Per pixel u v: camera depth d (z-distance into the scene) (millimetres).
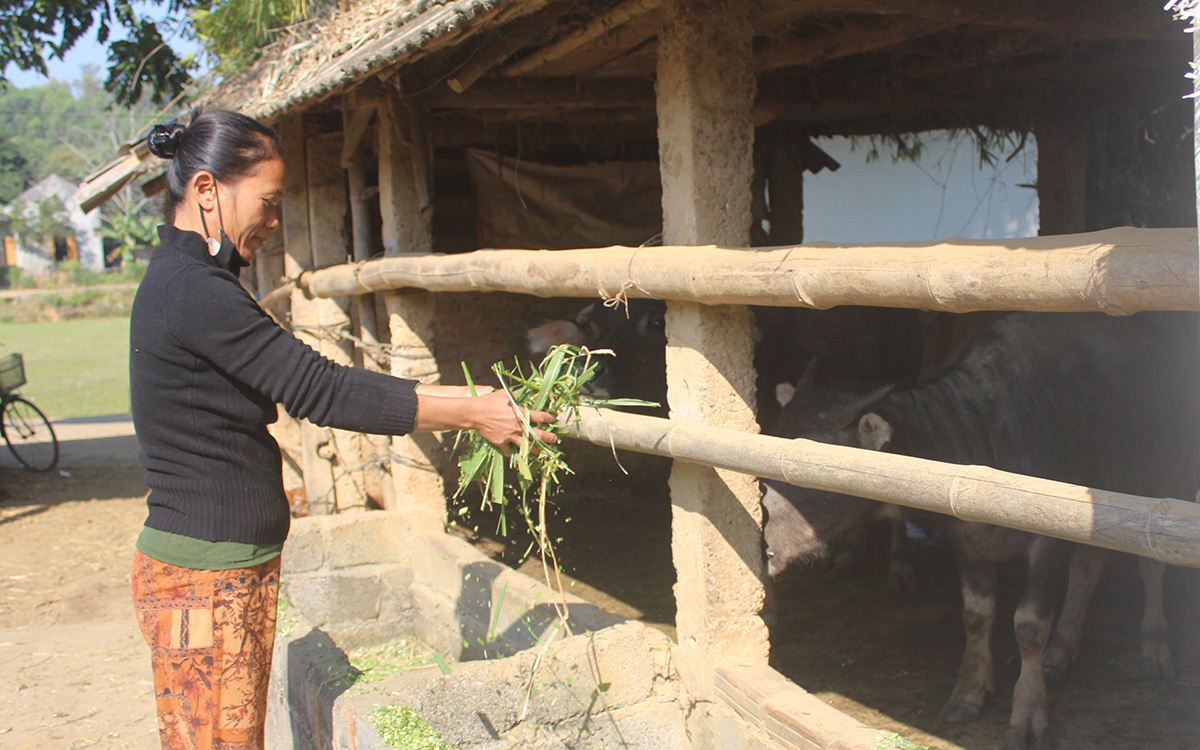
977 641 4250
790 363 6305
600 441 3832
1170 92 6211
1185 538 2055
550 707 3662
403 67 5059
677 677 3852
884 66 5766
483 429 2943
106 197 7906
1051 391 4250
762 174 8555
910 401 4133
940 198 11961
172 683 2746
